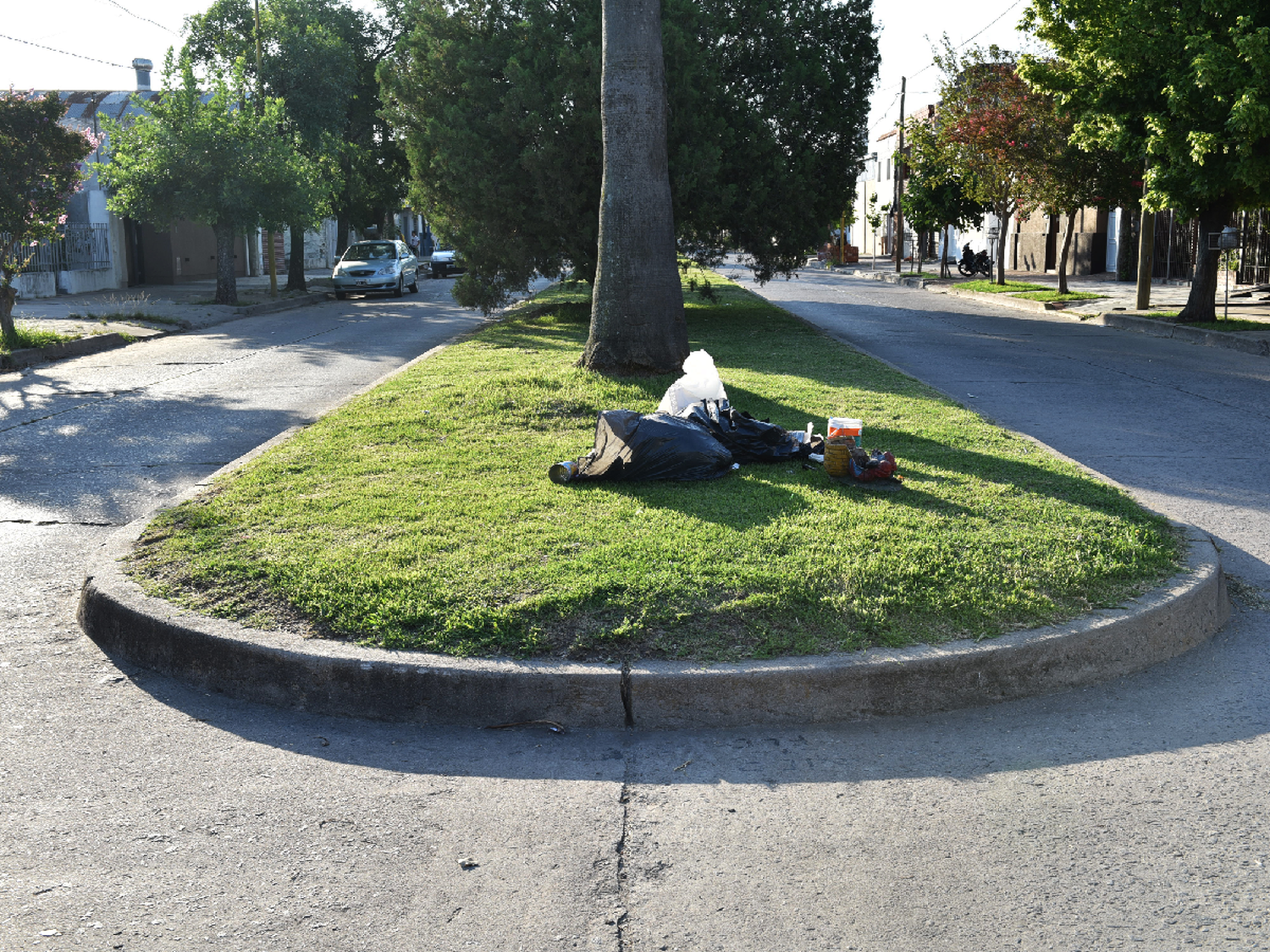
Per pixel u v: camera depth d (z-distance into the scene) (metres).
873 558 4.99
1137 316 20.20
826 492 6.42
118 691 4.39
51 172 16.25
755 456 7.32
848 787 3.61
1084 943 2.78
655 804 3.51
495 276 19.80
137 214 24.39
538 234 18.70
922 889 3.02
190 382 12.95
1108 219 37.03
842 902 2.96
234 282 25.61
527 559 5.10
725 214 18.11
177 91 24.28
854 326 20.16
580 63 17.27
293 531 5.70
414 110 19.25
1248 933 2.81
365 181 35.09
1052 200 25.09
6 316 15.72
